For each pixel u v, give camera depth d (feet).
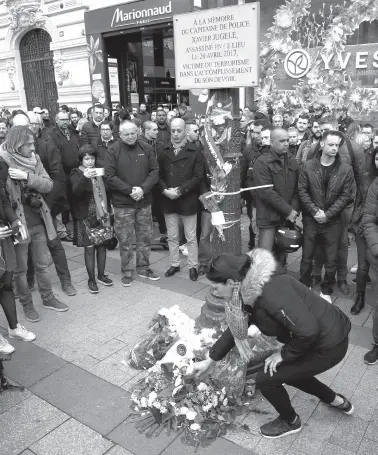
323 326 7.50
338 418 9.02
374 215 10.80
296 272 16.72
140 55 39.99
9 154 12.52
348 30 25.82
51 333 12.63
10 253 11.51
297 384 8.61
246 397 9.67
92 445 8.43
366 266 13.08
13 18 45.24
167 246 19.77
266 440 8.48
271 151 13.91
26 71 48.42
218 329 10.78
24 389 10.09
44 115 26.40
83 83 42.04
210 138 10.52
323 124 16.25
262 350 9.93
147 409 9.32
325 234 13.76
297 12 27.17
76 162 20.80
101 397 9.77
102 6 38.06
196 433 8.66
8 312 12.00
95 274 16.74
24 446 8.43
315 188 13.44
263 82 29.32
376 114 25.93
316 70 27.35
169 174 15.64
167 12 33.42
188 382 9.46
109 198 17.90
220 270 7.48
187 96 37.42
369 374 10.43
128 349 11.67
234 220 10.89
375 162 12.25
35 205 12.86
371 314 13.47
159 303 14.33
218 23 9.92
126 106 41.60
